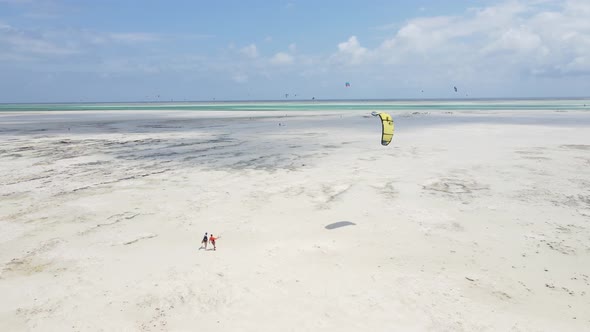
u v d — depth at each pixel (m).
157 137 49.69
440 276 13.71
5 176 27.67
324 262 14.82
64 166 31.14
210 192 23.80
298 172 28.81
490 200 21.70
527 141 41.94
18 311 11.70
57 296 12.50
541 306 11.93
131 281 13.41
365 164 31.17
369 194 23.08
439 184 25.00
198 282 13.36
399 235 17.20
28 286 13.09
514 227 17.89
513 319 11.30
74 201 22.03
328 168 29.97
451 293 12.65
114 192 23.81
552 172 27.64
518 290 12.80
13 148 40.06
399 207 20.75
